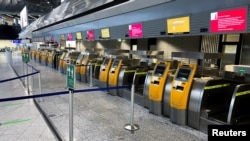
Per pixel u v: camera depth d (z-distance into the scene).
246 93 3.21
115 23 6.14
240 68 2.95
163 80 4.08
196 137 3.22
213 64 4.87
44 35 15.36
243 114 3.23
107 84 6.09
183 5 3.82
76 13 7.94
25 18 16.34
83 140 3.10
